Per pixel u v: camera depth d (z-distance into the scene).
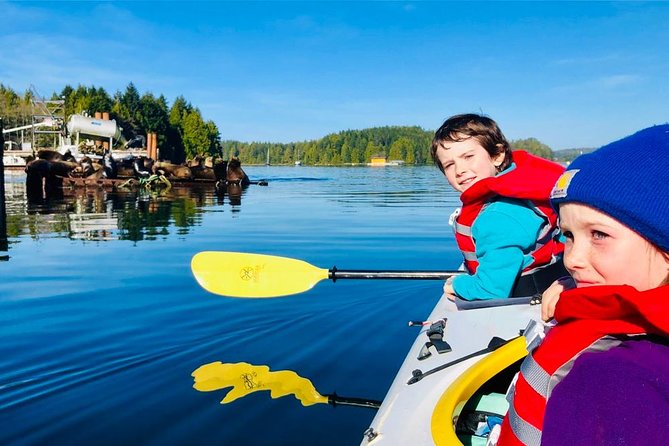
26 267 5.84
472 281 2.71
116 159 20.44
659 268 1.05
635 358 0.99
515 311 2.62
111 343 3.48
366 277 3.54
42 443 2.30
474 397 2.17
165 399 2.69
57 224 9.59
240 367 3.10
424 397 1.97
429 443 1.65
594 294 1.04
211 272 3.82
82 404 2.64
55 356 3.27
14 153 34.59
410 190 21.27
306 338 3.59
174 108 69.44
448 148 2.75
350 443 2.27
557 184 1.17
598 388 0.98
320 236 8.25
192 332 3.70
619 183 1.03
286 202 14.92
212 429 2.39
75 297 4.62
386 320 3.98
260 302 4.43
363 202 15.09
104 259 6.28
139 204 13.68
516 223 2.56
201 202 14.56
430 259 6.49
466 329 2.52
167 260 6.21
